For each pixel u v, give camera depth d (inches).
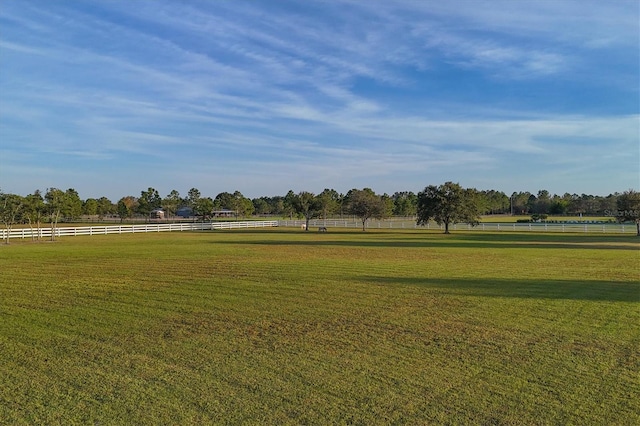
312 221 2999.5
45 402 240.4
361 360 303.9
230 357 311.0
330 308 458.6
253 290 556.4
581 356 310.2
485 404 236.2
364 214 2434.8
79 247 1278.3
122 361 303.4
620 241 1466.5
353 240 1553.9
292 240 1560.0
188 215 4817.9
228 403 238.1
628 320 406.6
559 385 260.4
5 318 422.6
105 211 4409.5
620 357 307.7
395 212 4598.9
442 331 373.7
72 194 3752.5
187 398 244.2
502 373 279.3
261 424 215.8
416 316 424.2
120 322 406.3
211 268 764.0
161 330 379.9
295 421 218.5
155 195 4788.4
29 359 308.0
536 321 404.2
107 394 249.9
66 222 3444.9
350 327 386.9
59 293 545.0
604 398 243.0
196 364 297.3
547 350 323.6
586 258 921.5
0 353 321.1
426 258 932.6
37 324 400.5
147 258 942.4
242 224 2723.9
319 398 243.6
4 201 1571.1
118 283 615.2
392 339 351.9
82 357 312.2
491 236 1797.5
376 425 215.0
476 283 604.4
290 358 308.5
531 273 698.8
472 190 2153.1
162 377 274.2
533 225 2351.1
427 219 2151.8
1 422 218.7
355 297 513.7
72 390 255.6
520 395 247.1
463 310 447.8
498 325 391.2
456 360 303.3
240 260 892.0
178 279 644.1
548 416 223.1
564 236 1768.0
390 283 605.3
